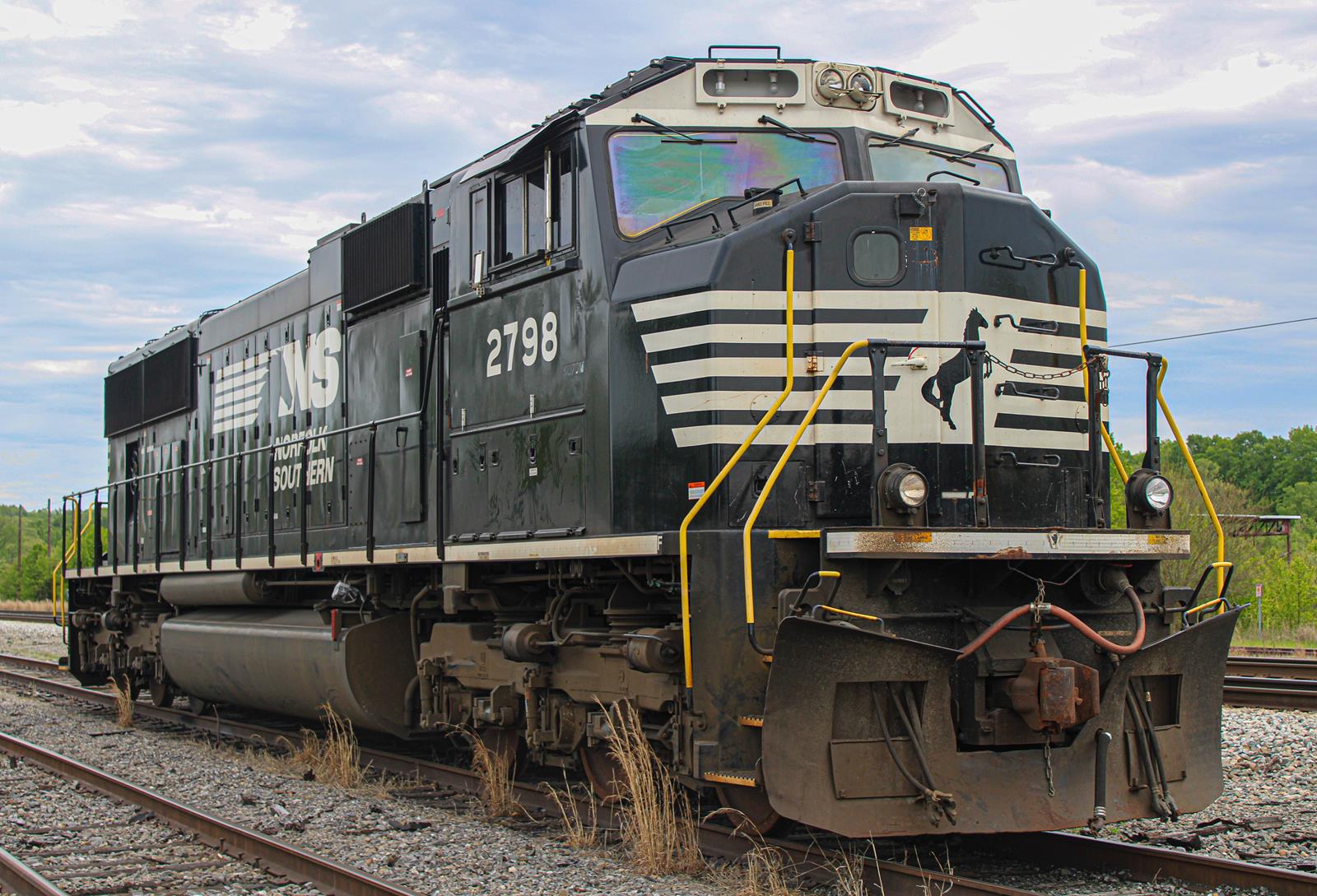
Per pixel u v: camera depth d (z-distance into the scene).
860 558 6.63
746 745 6.86
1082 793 6.86
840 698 6.56
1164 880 6.67
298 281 13.27
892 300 7.46
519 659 8.57
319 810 8.98
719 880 6.82
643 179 8.17
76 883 7.07
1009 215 7.80
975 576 7.10
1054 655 7.00
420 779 10.20
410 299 10.78
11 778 10.62
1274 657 20.42
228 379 14.99
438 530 9.73
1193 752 7.38
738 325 7.34
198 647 13.61
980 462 7.05
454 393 9.80
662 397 7.59
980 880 6.78
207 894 6.82
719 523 7.24
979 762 6.70
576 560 8.24
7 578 62.84
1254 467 80.19
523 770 10.05
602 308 8.04
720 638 6.95
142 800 9.25
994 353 7.62
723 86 8.32
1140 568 7.54
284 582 12.61
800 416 7.36
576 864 7.27
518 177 9.10
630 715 7.70
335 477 11.98
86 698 17.28
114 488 17.47
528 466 8.81
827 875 6.72
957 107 8.97
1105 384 7.84
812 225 7.44
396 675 10.62
